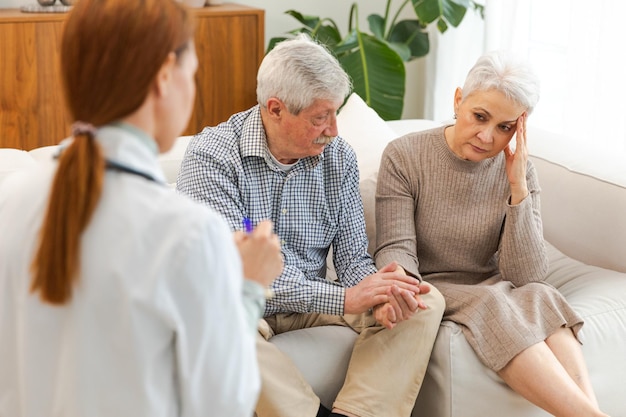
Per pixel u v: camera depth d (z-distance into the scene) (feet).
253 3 13.93
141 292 3.54
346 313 6.88
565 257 8.40
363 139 8.79
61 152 3.81
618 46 10.45
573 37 11.16
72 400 3.64
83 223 3.55
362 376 6.87
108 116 3.65
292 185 7.20
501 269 7.57
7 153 8.18
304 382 6.77
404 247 7.46
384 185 7.72
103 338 3.59
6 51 11.29
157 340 3.62
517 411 7.12
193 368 3.66
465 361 6.97
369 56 12.51
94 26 3.60
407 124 10.16
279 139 6.89
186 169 7.02
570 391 6.65
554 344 7.03
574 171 8.52
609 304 7.47
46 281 3.56
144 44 3.59
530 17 12.30
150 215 3.59
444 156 7.59
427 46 13.89
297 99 6.61
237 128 7.14
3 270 3.76
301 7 14.25
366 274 7.39
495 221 7.58
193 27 3.83
